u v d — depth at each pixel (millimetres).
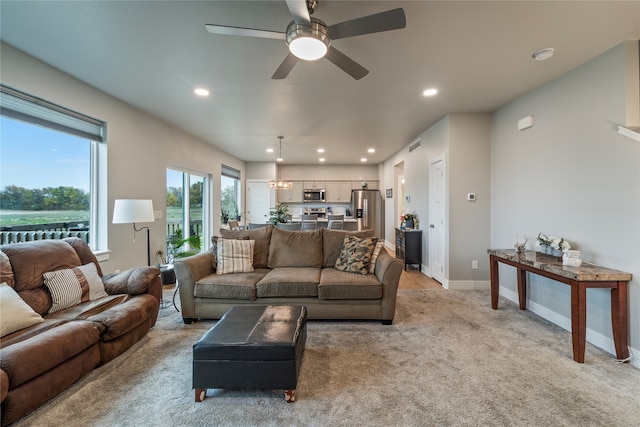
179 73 2781
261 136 5289
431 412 1634
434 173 4539
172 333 2674
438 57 2469
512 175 3520
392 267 2830
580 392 1811
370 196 8469
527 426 1527
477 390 1832
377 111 3877
